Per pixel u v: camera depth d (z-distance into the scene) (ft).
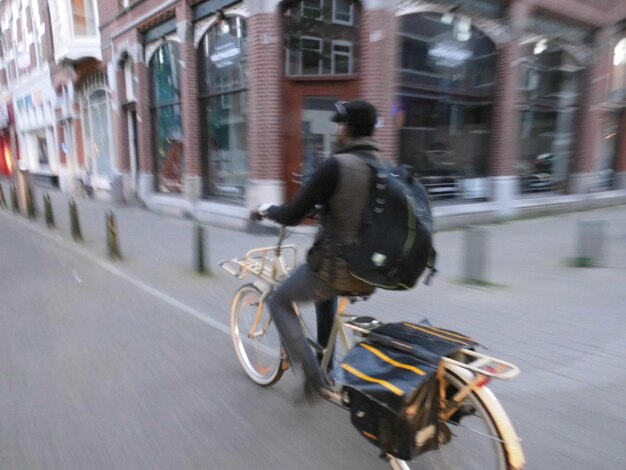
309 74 29.22
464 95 33.47
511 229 32.24
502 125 35.01
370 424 7.14
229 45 32.94
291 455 8.65
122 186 49.32
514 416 9.69
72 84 59.77
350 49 28.50
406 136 30.73
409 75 30.09
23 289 19.67
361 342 7.86
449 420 7.30
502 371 6.57
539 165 40.78
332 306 9.68
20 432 9.43
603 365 11.87
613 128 47.29
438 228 31.78
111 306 17.34
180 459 8.55
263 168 29.91
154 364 12.48
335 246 7.97
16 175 45.78
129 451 8.79
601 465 8.16
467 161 34.94
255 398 10.68
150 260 24.58
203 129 36.96
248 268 11.54
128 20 43.98
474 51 33.55
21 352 13.32
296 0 28.50
